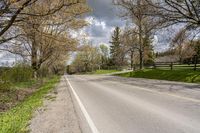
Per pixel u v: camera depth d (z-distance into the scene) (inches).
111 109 412.8
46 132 285.1
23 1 666.8
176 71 1302.9
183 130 273.0
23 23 714.8
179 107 411.2
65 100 553.0
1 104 604.1
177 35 1200.8
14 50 871.7
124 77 1637.6
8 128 307.1
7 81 865.5
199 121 313.0
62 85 1035.9
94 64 4571.9
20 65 1240.8
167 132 266.5
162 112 373.1
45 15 709.9
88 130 286.8
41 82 1382.9
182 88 741.9
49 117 368.8
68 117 362.9
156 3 1180.5
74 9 853.2
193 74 1109.1
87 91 735.1
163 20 1177.4
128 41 1847.9
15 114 412.8
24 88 991.6
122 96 580.4
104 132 275.4
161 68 1669.5
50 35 872.9
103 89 776.9
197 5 1094.4
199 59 1409.9
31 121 344.8
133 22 1706.4
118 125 303.6
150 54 2576.3
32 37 823.1
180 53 1809.8
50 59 2044.8
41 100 570.3
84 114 379.6
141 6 1228.5
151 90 700.7
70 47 1352.1
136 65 2167.8
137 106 432.8
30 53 1274.6
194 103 449.7
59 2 736.3
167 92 638.5
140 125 299.4
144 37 1734.7
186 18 1143.0
